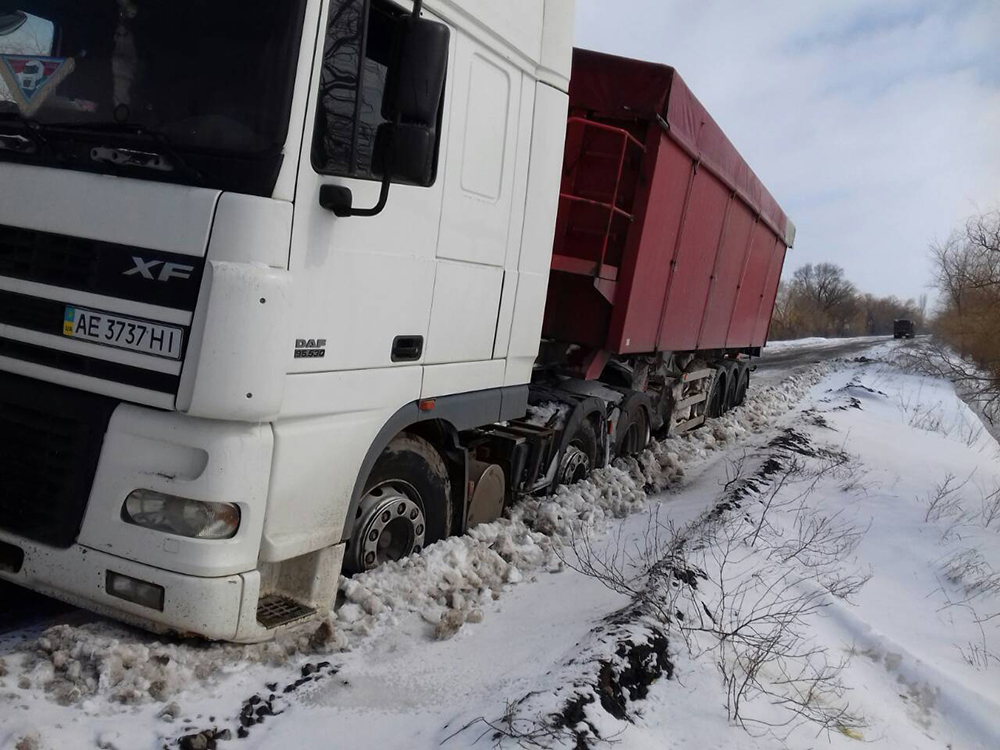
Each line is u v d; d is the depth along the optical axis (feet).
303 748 10.75
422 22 12.14
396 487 16.22
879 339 233.76
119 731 10.46
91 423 12.11
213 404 11.33
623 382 29.07
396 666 13.23
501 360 18.02
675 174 26.68
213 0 12.01
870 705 15.12
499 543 18.52
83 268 12.05
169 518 11.83
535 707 11.37
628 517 24.57
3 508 12.60
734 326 45.88
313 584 13.74
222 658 12.30
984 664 17.92
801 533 23.77
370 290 13.65
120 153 11.88
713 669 14.26
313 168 12.10
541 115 17.98
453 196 15.46
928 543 25.11
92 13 12.44
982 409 86.74
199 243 11.32
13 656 11.65
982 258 89.61
